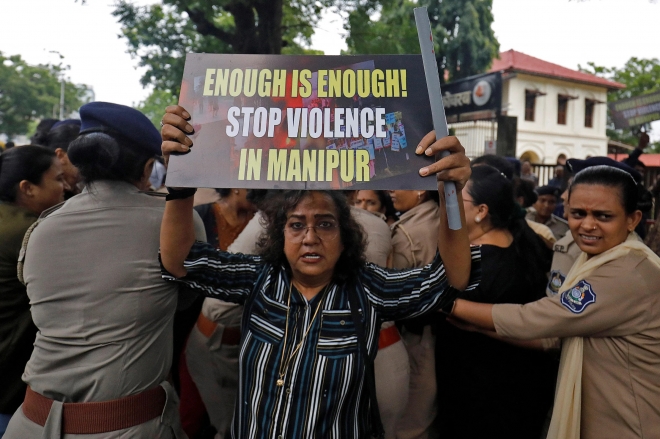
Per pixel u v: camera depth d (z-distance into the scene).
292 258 1.56
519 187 3.99
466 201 2.30
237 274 1.67
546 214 4.54
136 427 1.61
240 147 1.45
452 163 1.34
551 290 2.19
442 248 1.50
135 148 1.72
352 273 1.62
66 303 1.60
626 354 1.68
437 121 1.38
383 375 2.11
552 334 1.76
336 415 1.50
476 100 13.49
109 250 1.62
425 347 2.43
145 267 1.64
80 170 1.68
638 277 1.67
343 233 1.61
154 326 1.68
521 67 25.38
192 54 1.51
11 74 38.66
